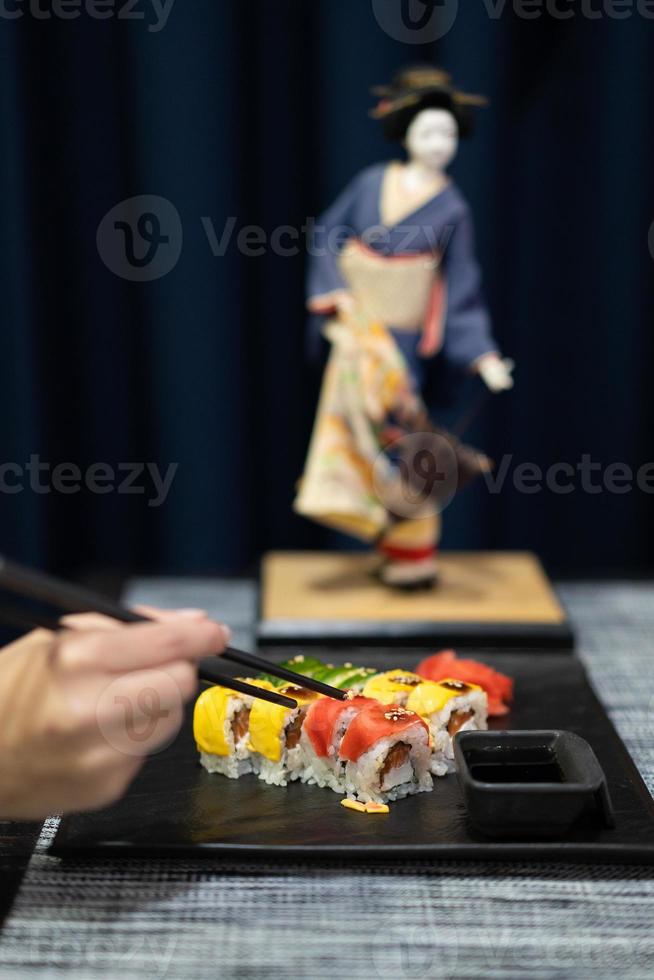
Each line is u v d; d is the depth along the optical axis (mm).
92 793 851
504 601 1326
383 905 894
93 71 1508
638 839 928
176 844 926
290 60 1519
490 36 1455
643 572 1493
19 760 843
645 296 1577
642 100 1515
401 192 1316
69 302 1567
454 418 1551
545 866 922
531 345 1624
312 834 937
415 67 1320
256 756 1000
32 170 1471
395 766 971
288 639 1255
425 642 1261
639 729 1091
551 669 1178
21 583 818
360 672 1055
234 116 1473
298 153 1544
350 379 1324
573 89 1528
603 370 1611
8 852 938
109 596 1400
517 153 1550
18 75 1422
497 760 956
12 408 1473
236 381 1534
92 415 1608
